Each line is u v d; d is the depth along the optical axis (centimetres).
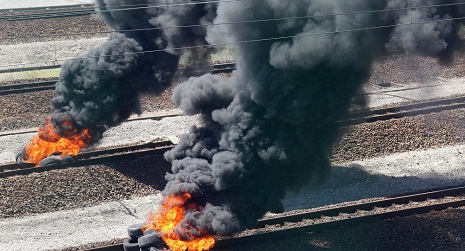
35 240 2773
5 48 5288
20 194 3075
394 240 2634
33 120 4031
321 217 2873
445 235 2664
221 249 2617
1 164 3444
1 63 4997
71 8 6375
